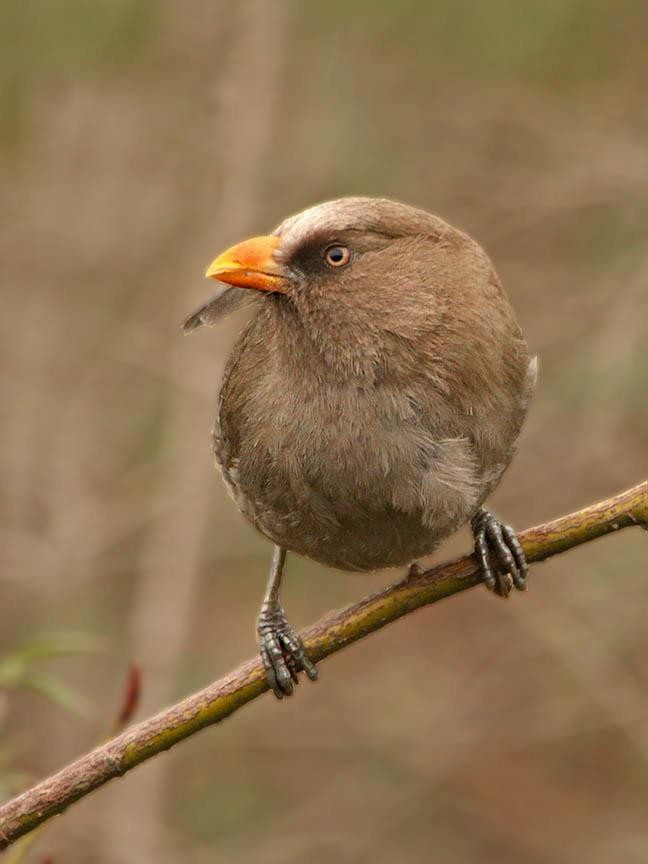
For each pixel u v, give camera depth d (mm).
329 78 15852
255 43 15766
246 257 7133
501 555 7375
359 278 7039
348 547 7395
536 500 14797
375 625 7055
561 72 15312
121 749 6684
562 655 15102
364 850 15281
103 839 14664
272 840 15148
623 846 15445
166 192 16391
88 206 16422
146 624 15445
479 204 15352
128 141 16281
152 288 16453
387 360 7020
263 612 8023
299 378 7117
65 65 15617
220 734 15836
